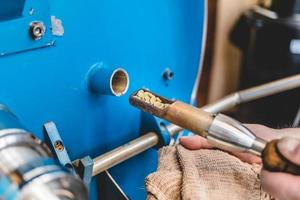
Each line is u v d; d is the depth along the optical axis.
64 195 0.30
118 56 0.52
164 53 0.60
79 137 0.50
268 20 0.99
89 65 0.48
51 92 0.45
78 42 0.46
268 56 1.02
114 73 0.48
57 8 0.43
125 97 0.55
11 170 0.30
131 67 0.55
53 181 0.30
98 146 0.53
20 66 0.41
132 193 0.61
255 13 1.04
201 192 0.43
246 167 0.47
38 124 0.44
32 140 0.34
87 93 0.49
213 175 0.47
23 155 0.32
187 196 0.42
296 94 1.02
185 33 0.62
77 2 0.45
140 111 0.58
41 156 0.33
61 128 0.47
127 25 0.52
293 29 0.96
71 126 0.48
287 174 0.33
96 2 0.47
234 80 1.15
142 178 0.62
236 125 0.36
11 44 0.38
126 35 0.52
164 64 0.61
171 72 0.62
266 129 0.52
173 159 0.50
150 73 0.59
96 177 0.53
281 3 1.00
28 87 0.42
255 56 1.04
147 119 0.57
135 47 0.55
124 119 0.56
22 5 0.38
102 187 0.53
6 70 0.40
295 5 0.98
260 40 1.02
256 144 0.35
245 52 1.09
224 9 1.03
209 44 1.08
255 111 1.08
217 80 1.11
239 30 1.08
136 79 0.56
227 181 0.46
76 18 0.45
